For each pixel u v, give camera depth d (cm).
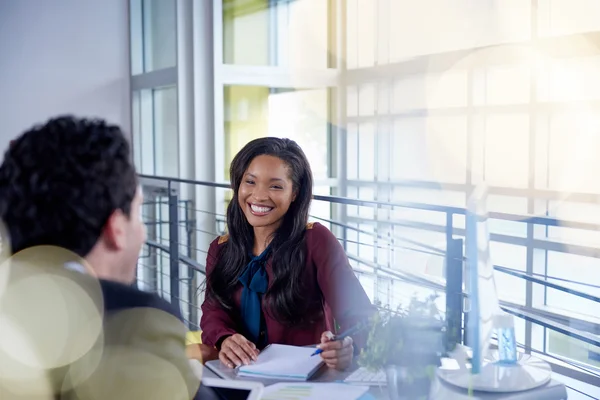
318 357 147
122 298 77
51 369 74
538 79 429
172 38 523
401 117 553
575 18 404
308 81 582
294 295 171
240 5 543
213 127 525
